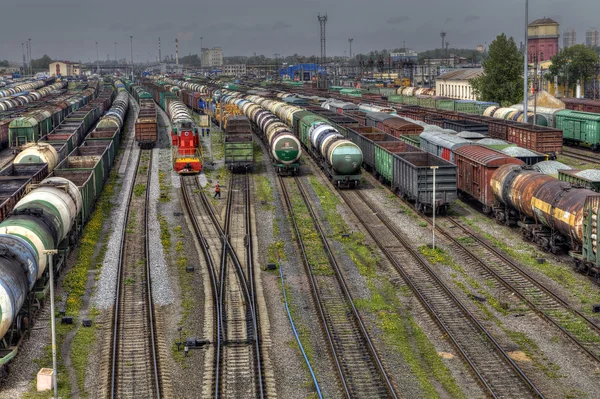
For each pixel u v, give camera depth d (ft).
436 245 122.21
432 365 74.49
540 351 77.15
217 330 84.07
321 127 207.72
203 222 143.54
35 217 94.79
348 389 68.54
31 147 170.40
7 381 72.54
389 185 178.50
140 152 256.52
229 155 200.23
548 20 633.61
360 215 147.02
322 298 96.12
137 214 152.66
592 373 71.51
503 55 335.26
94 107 353.51
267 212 152.25
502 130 224.12
